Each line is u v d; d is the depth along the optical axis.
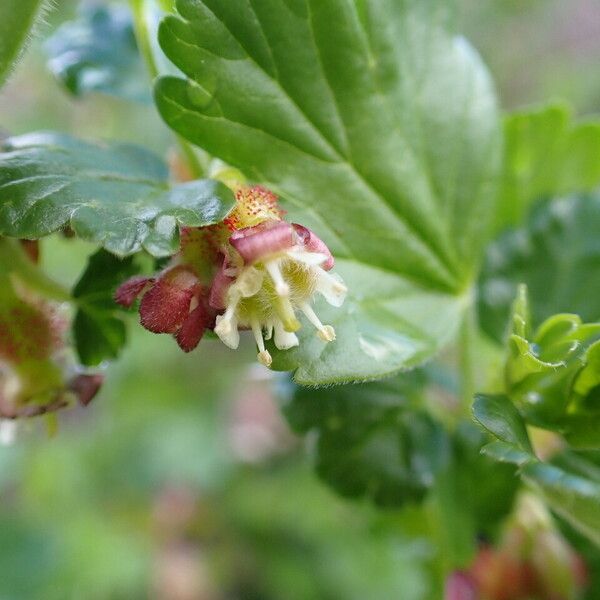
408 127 0.09
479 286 0.11
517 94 0.30
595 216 0.11
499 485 0.10
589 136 0.11
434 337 0.09
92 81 0.11
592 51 0.29
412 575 0.20
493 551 0.10
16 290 0.09
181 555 0.22
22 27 0.08
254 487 0.22
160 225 0.08
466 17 0.30
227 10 0.08
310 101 0.09
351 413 0.10
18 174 0.08
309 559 0.22
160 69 0.09
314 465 0.10
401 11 0.09
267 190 0.09
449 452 0.10
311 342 0.08
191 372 0.24
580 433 0.09
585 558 0.10
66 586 0.20
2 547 0.20
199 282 0.08
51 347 0.09
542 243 0.11
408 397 0.10
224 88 0.09
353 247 0.09
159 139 0.23
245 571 0.22
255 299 0.08
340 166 0.09
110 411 0.24
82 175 0.08
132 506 0.23
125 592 0.21
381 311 0.09
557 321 0.09
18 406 0.09
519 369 0.09
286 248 0.08
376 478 0.10
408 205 0.09
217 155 0.09
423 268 0.09
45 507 0.22
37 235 0.08
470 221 0.10
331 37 0.09
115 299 0.08
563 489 0.09
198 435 0.23
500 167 0.10
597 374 0.08
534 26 0.30
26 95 0.24
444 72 0.10
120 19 0.11
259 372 0.11
